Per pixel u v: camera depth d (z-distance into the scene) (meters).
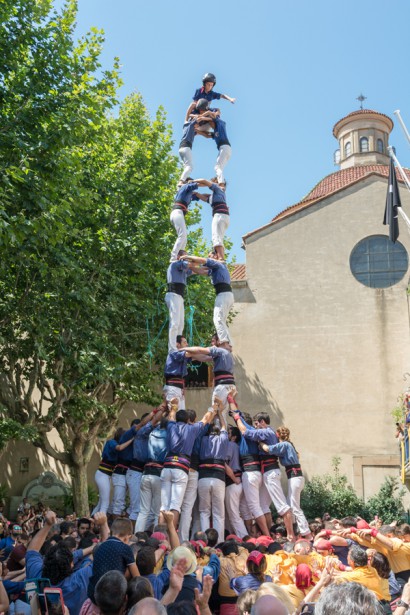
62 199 15.87
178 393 11.86
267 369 26.72
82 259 20.59
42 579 5.93
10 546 9.91
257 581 6.63
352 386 26.08
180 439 10.66
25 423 20.91
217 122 13.41
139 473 12.09
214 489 10.92
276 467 11.56
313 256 27.53
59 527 10.59
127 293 21.50
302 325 26.94
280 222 28.08
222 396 11.74
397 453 25.12
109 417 23.75
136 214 22.27
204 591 5.27
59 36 16.31
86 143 20.53
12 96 15.69
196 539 8.73
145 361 22.23
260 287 27.55
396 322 26.44
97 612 5.43
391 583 7.65
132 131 25.22
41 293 19.73
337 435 25.70
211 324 23.94
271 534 11.01
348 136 37.19
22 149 15.04
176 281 12.53
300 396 26.30
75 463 22.41
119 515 12.15
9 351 20.81
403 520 23.84
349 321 26.70
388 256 27.19
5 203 14.15
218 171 13.26
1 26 15.53
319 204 27.97
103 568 5.72
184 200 13.02
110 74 19.84
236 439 12.02
